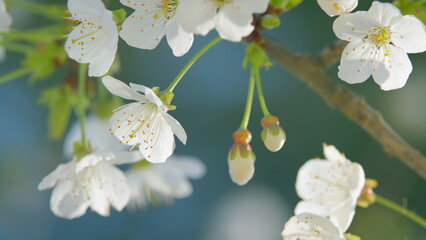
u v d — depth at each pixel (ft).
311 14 2.67
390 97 2.51
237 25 1.70
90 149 1.89
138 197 2.14
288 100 2.71
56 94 2.05
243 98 2.83
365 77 1.77
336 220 1.82
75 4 1.79
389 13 1.75
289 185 2.82
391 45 1.77
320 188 1.89
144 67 2.80
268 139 1.79
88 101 2.06
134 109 1.80
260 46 1.82
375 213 2.39
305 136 2.68
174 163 2.15
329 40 2.64
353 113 1.88
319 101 2.68
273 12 1.81
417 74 2.49
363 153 2.56
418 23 1.75
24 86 2.83
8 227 2.86
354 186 1.83
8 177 2.85
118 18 1.79
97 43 1.79
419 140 2.48
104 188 1.89
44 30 1.98
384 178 2.50
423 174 1.87
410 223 2.39
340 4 1.73
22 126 2.86
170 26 1.76
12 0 2.00
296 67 1.89
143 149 1.79
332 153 1.86
